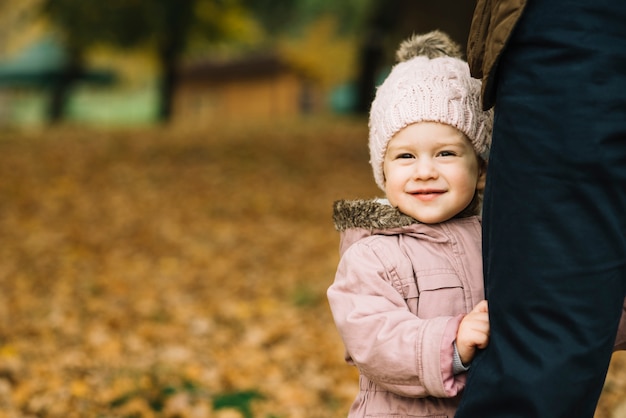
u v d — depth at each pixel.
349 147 16.36
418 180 2.08
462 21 12.88
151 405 4.62
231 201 12.09
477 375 1.77
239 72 39.41
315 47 35.59
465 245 2.12
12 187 12.62
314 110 39.28
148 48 26.06
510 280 1.71
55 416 4.45
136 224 10.59
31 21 27.00
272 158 15.29
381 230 2.13
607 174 1.62
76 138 18.62
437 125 2.06
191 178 13.67
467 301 2.07
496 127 1.76
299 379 5.22
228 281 8.00
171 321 6.56
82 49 26.22
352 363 2.24
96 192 12.57
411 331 1.94
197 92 41.09
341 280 2.12
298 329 6.35
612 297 1.67
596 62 1.61
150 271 8.34
